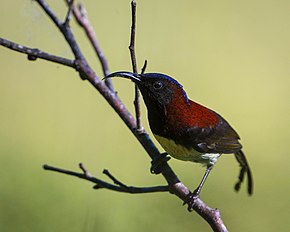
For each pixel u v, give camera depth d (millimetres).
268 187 12562
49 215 11070
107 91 7277
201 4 17219
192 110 7777
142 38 15938
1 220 10875
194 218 11031
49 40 12680
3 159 12500
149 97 7570
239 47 16281
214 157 7934
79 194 11492
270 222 11281
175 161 13008
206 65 15656
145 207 11289
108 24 16016
